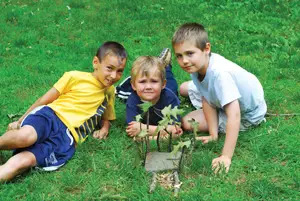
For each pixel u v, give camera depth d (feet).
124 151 12.60
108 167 11.71
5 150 11.89
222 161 11.56
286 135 13.10
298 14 25.85
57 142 12.01
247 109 13.20
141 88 12.67
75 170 11.57
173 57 19.57
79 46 21.17
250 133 13.24
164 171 11.34
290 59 19.30
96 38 22.39
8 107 15.35
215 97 12.64
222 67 12.32
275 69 18.30
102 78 13.10
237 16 25.66
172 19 25.03
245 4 27.84
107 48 12.98
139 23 24.48
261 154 12.16
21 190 10.70
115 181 11.07
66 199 10.49
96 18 25.16
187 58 12.10
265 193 10.36
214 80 12.28
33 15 25.64
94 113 13.15
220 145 12.69
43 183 10.97
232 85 12.14
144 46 21.40
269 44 21.02
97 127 13.96
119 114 14.76
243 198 10.33
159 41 22.12
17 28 23.70
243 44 21.42
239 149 12.46
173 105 13.26
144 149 12.36
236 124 11.94
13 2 28.40
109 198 10.42
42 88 17.01
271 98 15.62
